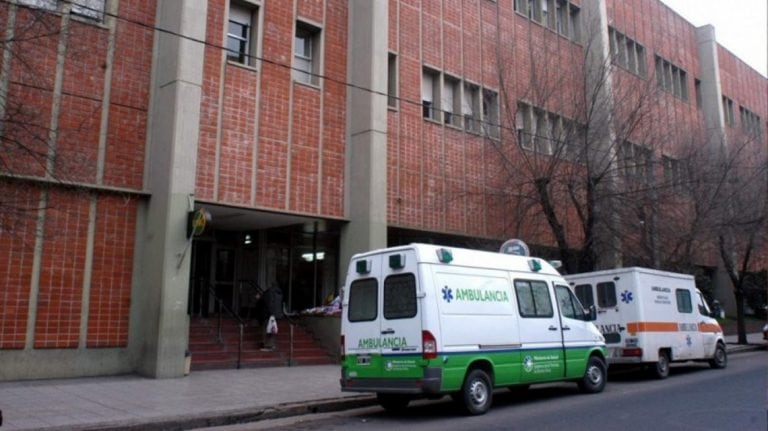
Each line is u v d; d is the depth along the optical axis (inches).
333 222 697.0
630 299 579.2
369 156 688.4
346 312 422.3
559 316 466.9
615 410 393.1
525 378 426.0
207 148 585.9
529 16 965.8
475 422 362.3
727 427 324.8
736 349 920.9
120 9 554.3
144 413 370.6
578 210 709.3
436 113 811.4
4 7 372.5
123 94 548.4
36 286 489.7
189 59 554.6
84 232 517.7
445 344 378.6
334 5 722.2
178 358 520.4
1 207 387.5
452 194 791.7
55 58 507.5
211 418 373.4
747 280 1283.2
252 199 612.1
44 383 469.4
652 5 1304.1
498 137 816.3
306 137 669.9
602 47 884.6
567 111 740.7
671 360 602.5
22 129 393.1
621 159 729.0
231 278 743.1
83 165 477.1
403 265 394.3
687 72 1405.0
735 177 919.0
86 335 510.3
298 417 405.1
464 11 868.0
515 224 746.2
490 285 420.5
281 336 660.7
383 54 721.0
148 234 546.6
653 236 779.4
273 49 651.5
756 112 1638.8
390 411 423.2
